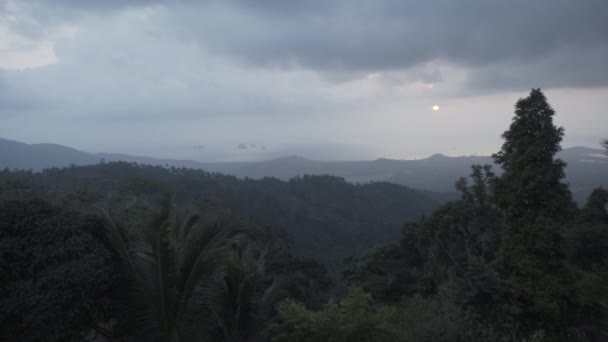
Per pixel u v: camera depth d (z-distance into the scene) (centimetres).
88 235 590
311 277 2317
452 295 866
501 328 852
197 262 589
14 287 526
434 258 1508
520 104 1163
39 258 546
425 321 670
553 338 1010
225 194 7425
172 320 580
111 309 595
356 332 730
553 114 1136
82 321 577
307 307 1909
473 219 1912
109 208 683
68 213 617
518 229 1132
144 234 570
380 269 2167
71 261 555
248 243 793
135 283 581
